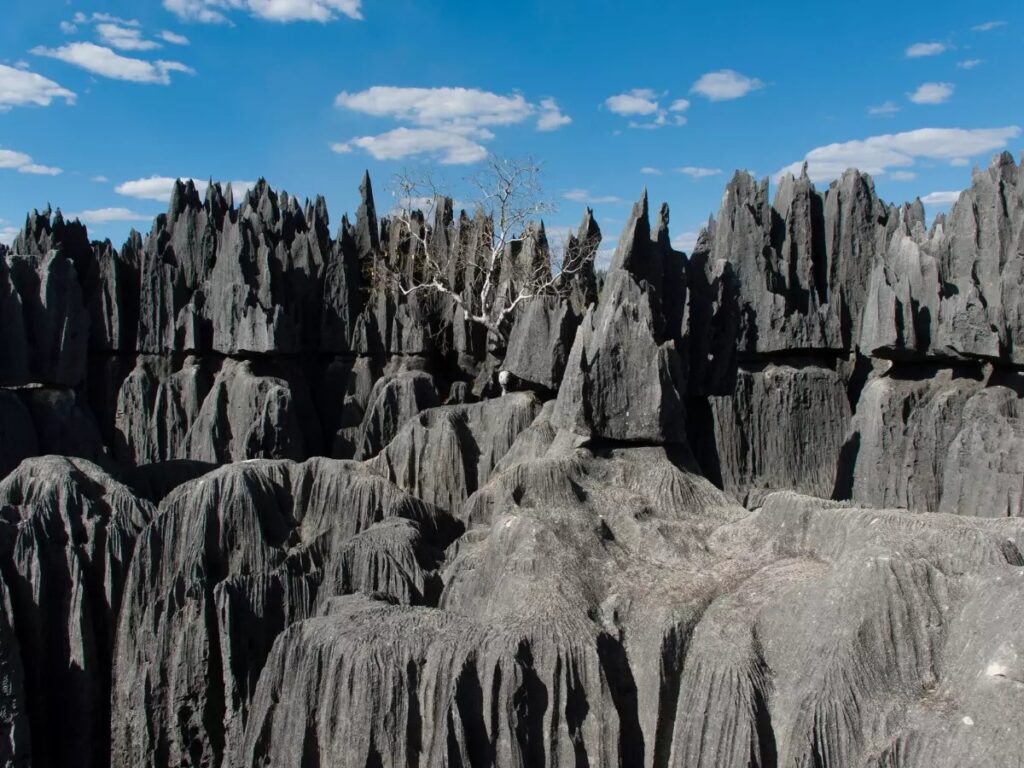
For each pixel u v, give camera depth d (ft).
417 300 175.22
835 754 58.80
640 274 100.89
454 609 80.64
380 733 67.15
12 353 132.36
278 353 157.89
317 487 100.27
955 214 129.08
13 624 89.81
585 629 69.46
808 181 161.79
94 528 96.32
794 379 150.30
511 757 65.05
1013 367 115.03
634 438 93.81
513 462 107.34
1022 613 57.26
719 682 64.49
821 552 75.51
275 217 199.21
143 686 89.04
